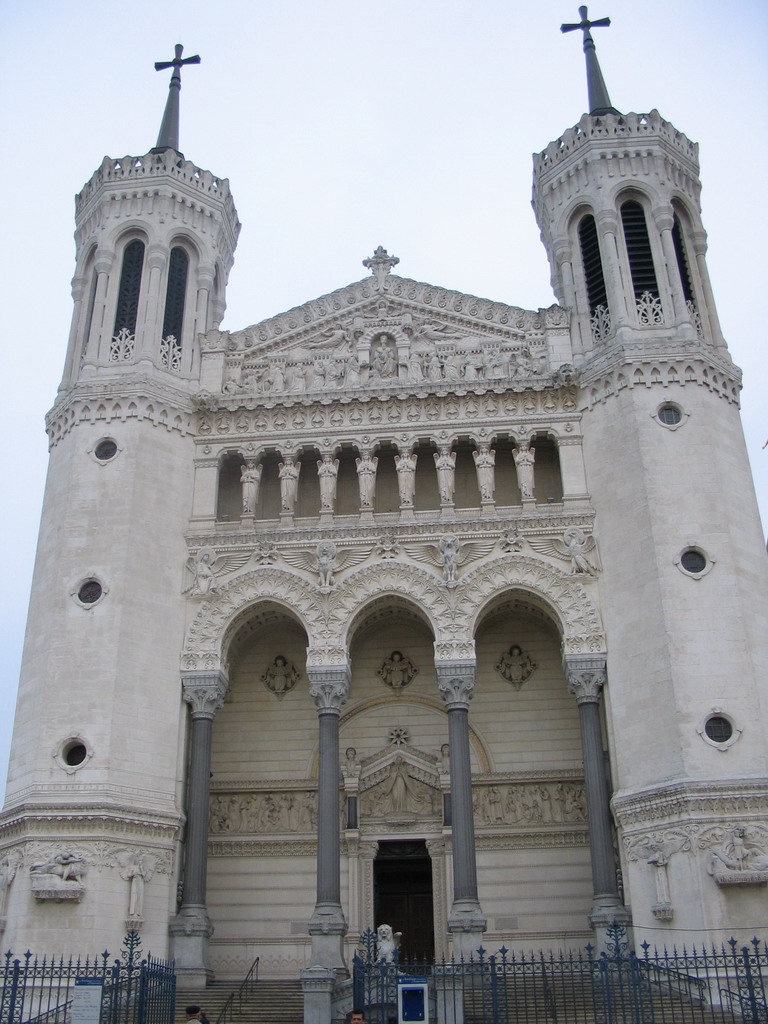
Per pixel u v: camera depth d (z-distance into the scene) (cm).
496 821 3712
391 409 3988
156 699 3500
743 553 3512
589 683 3475
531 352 4062
